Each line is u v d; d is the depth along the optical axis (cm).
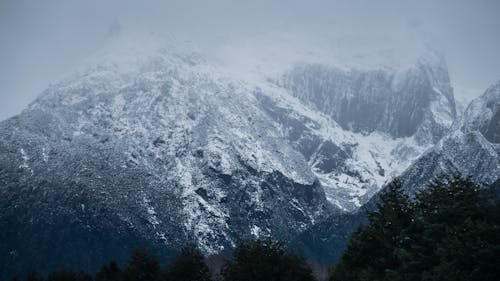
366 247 12925
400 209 12950
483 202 12194
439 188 12675
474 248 10700
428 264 11438
